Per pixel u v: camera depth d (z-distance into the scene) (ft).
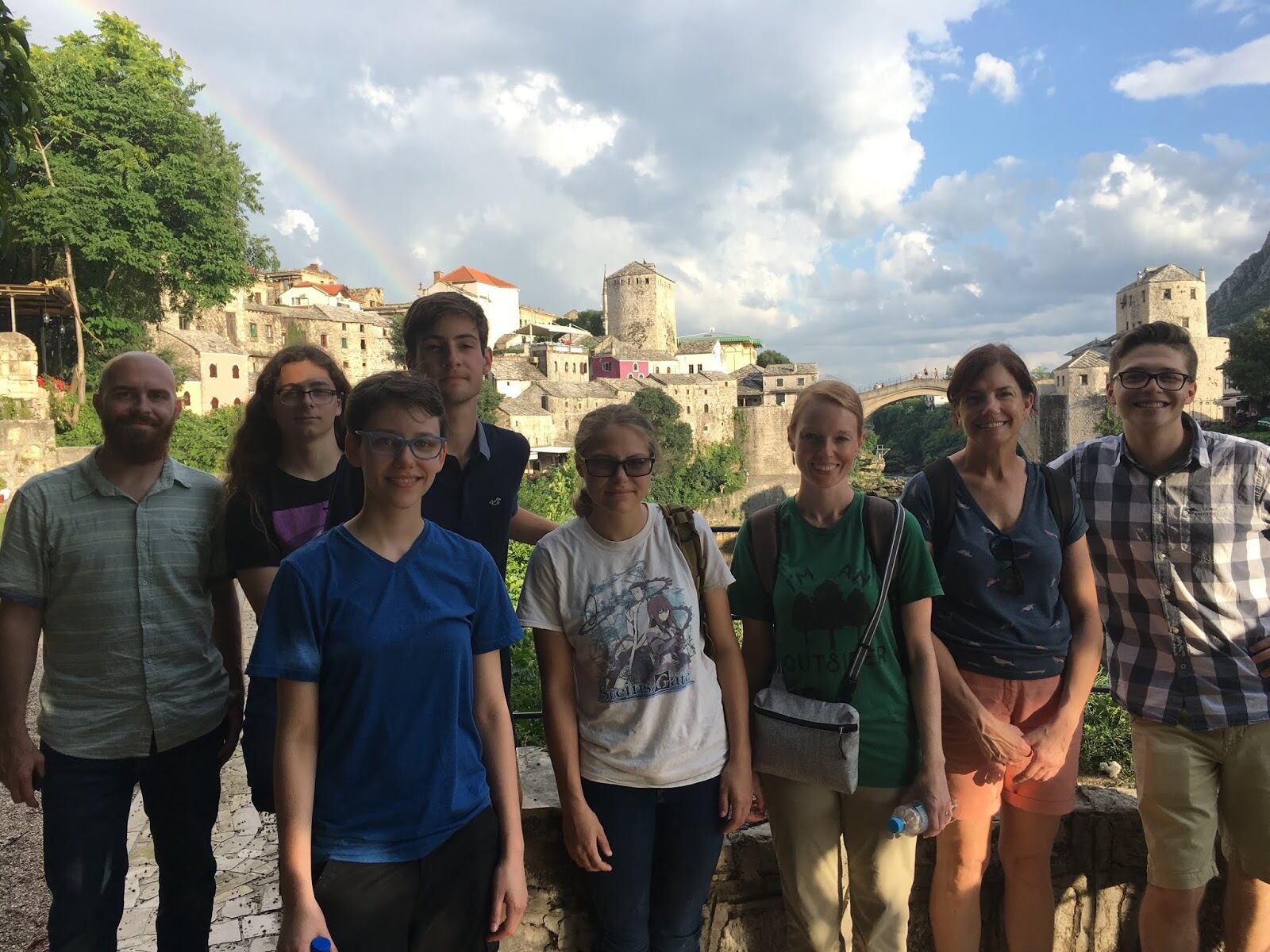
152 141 102.89
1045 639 9.65
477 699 8.41
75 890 9.58
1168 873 9.98
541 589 9.07
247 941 12.17
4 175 15.51
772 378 258.37
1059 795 9.68
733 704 9.13
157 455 10.21
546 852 10.21
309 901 7.09
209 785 10.44
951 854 9.93
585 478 8.88
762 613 9.88
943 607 10.02
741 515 229.25
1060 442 213.25
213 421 113.09
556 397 212.43
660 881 8.89
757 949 10.80
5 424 68.49
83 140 96.12
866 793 9.13
